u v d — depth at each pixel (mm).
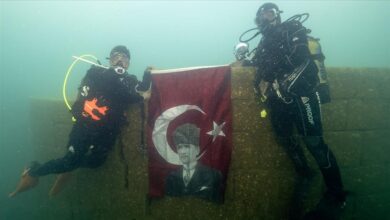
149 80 3766
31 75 51062
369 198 4172
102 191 4207
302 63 3080
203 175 3793
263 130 3781
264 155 3809
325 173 3301
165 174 3875
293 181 3852
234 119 3762
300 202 3812
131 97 3570
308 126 3137
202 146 3752
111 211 4191
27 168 3930
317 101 3160
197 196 3854
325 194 3400
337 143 3963
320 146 3240
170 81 3807
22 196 6309
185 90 3768
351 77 3922
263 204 3852
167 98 3803
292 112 3271
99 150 3754
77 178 4363
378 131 4109
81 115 3576
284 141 3709
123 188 4078
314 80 3094
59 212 4680
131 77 3637
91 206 4328
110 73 3482
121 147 3994
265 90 3443
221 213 3873
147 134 3871
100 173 4184
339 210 3297
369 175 4133
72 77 30562
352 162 4043
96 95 3553
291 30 3137
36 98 4961
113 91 3521
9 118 10930
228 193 3852
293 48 3045
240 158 3805
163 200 3957
